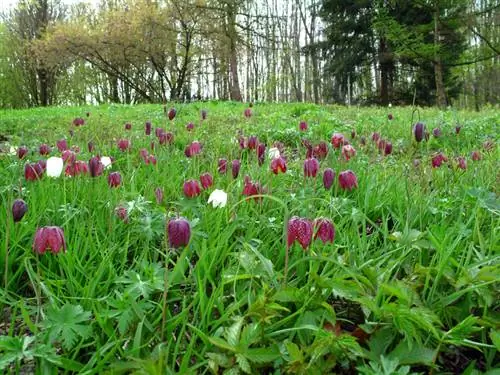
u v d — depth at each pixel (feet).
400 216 9.40
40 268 7.55
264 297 5.62
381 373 5.04
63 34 97.14
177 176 12.60
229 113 40.50
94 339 6.03
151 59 102.01
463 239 8.24
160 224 8.45
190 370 5.03
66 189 10.69
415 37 80.59
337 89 116.57
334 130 25.30
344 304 7.23
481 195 9.37
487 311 6.40
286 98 149.18
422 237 8.07
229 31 99.25
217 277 7.36
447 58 82.94
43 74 136.87
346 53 103.09
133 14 96.12
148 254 8.48
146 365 4.87
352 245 8.26
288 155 18.16
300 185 12.08
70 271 6.95
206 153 17.10
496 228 8.34
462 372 6.04
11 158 14.56
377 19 75.87
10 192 8.32
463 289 6.31
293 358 5.15
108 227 9.00
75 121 20.34
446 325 6.43
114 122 31.76
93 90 142.20
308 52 110.73
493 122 30.48
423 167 12.87
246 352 5.29
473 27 80.23
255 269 6.69
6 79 138.31
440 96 75.92
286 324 6.16
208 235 8.20
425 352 5.48
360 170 12.50
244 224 9.09
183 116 37.01
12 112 56.49
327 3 102.22
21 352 5.24
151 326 5.90
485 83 136.15
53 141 19.89
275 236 8.80
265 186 10.62
